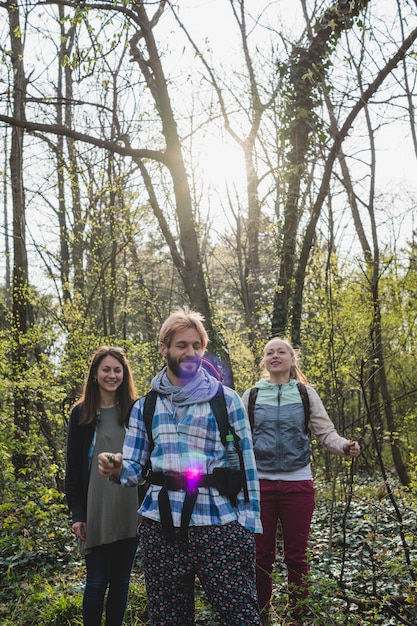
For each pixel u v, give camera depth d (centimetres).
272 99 1237
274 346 458
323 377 984
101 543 384
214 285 2325
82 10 716
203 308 870
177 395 296
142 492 317
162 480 288
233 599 276
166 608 286
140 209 1254
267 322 1226
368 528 650
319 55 918
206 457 288
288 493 427
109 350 406
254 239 1775
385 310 1155
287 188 952
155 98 1012
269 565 427
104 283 1316
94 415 401
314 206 901
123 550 398
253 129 1305
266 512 428
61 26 1109
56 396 909
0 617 495
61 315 1171
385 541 574
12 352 1031
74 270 1387
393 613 387
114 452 398
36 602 502
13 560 630
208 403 296
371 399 1051
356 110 831
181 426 291
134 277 1476
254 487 295
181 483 284
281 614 413
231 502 288
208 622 429
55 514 695
